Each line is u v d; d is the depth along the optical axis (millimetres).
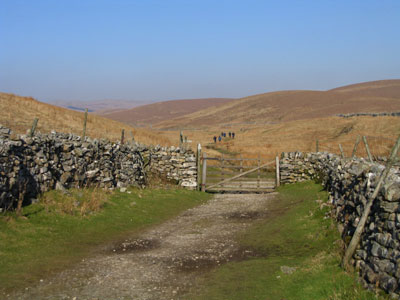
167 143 44531
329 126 66312
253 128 92750
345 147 39000
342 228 9938
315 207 14195
